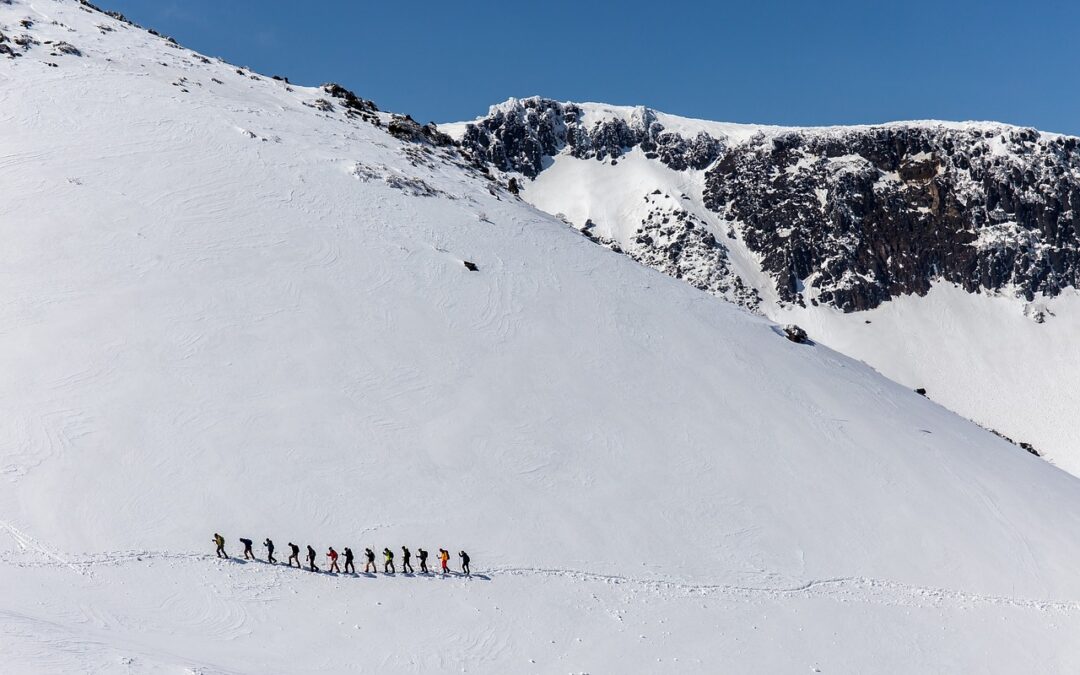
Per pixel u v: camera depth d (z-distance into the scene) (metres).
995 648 44.59
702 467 53.78
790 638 41.91
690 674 37.56
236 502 42.06
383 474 46.12
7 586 33.03
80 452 42.66
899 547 51.44
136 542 38.38
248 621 34.44
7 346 48.16
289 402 49.19
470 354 57.94
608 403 57.31
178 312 53.66
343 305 58.66
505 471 48.81
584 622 39.50
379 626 36.12
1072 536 57.09
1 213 58.09
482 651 36.03
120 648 28.22
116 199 62.22
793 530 50.53
